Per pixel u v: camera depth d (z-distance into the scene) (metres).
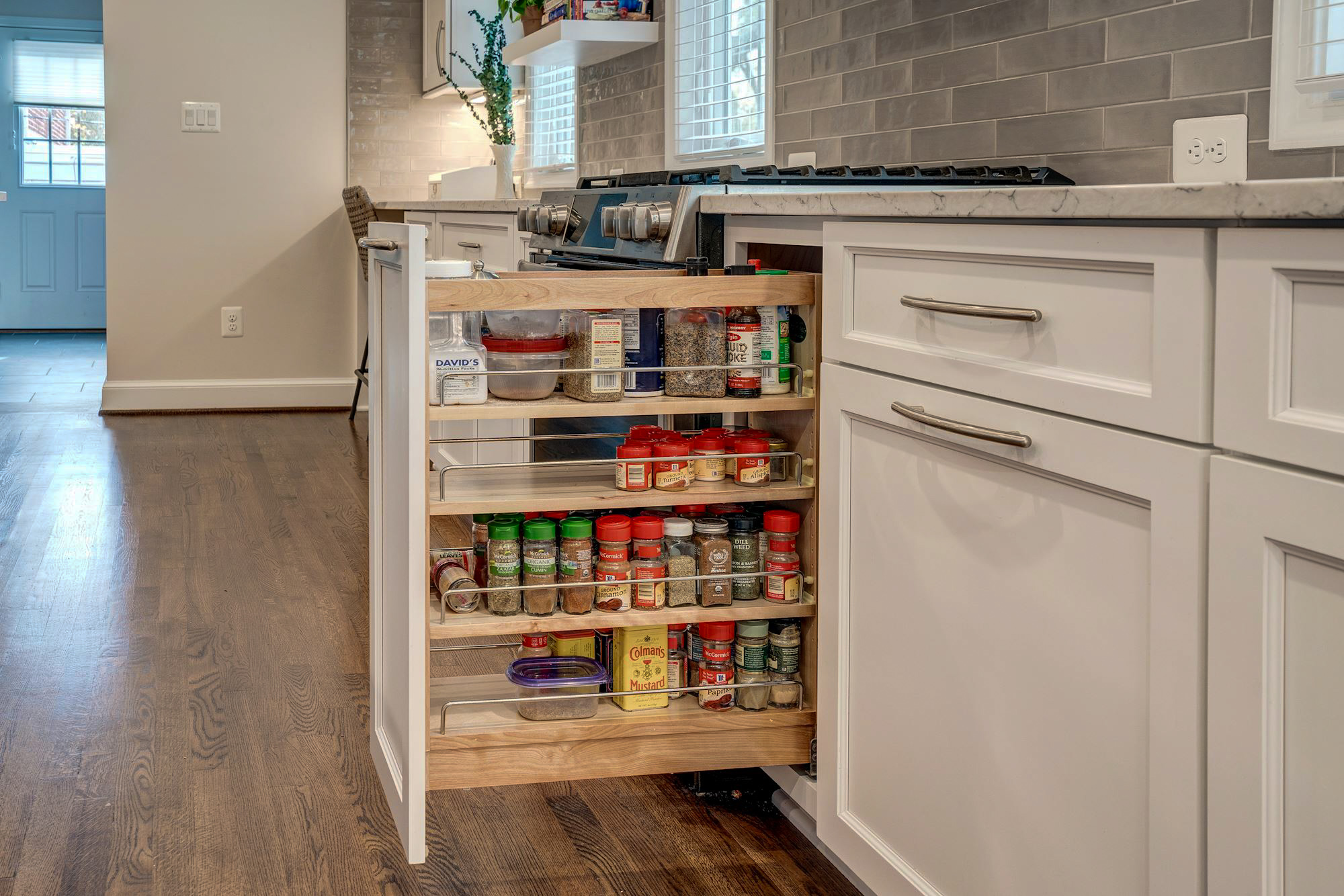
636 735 1.57
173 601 2.76
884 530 1.39
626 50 3.88
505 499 1.52
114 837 1.68
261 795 1.81
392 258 1.54
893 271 1.36
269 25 5.39
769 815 1.80
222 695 2.21
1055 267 1.08
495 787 1.89
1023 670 1.15
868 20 2.67
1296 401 0.84
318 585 2.89
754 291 1.56
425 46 5.38
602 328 1.55
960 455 1.24
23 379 6.29
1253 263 0.87
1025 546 1.14
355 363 5.66
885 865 1.42
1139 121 1.96
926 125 2.49
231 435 4.90
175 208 5.38
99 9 8.11
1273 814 0.88
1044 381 1.09
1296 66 1.68
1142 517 1.00
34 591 2.81
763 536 1.66
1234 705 0.90
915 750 1.35
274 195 5.48
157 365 5.44
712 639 1.64
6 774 1.86
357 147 5.54
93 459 4.36
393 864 1.63
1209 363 0.92
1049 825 1.13
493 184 5.02
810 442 1.62
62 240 8.30
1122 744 1.03
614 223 2.21
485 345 1.57
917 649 1.33
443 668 2.32
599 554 1.61
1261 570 0.87
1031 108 2.19
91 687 2.23
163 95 5.31
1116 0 1.99
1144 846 1.01
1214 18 1.81
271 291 5.52
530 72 5.10
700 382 1.62
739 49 3.28
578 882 1.59
